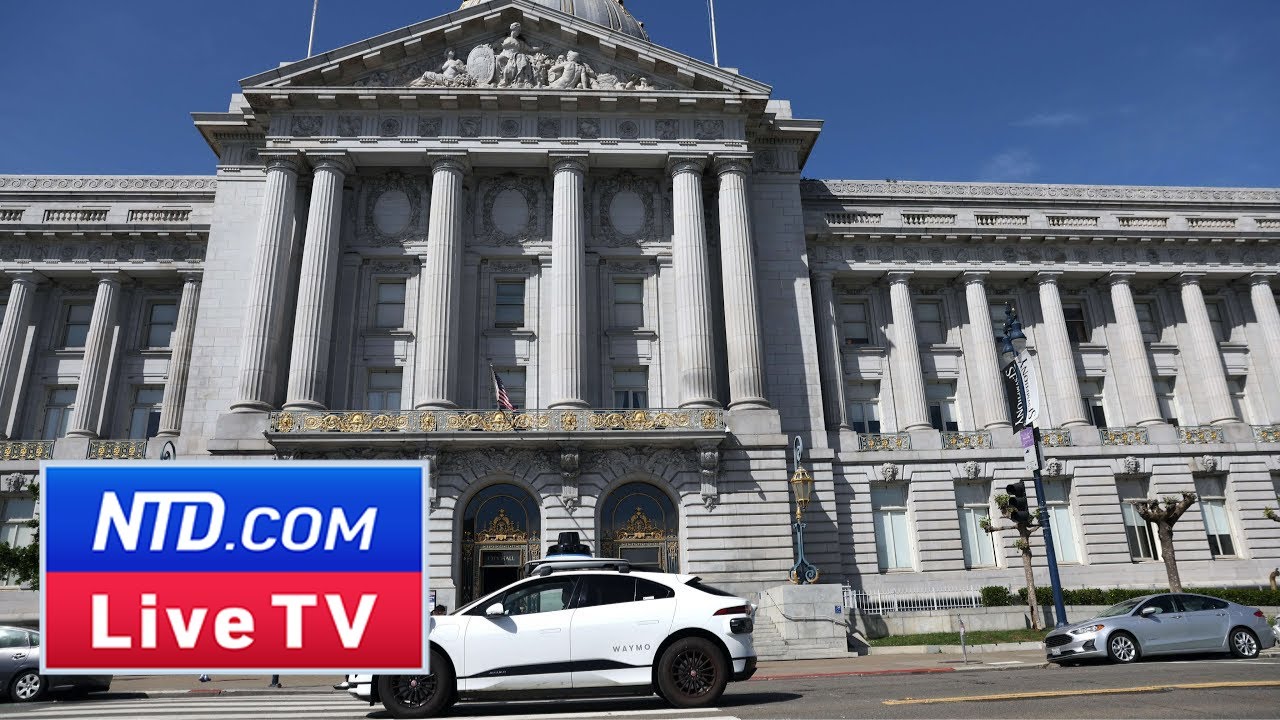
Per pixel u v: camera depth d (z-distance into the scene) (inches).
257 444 1314.0
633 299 1557.6
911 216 1732.3
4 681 708.7
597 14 2372.0
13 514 1470.2
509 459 1323.8
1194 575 1553.9
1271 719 396.8
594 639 477.1
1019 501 928.9
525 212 1560.0
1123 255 1755.7
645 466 1344.7
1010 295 1761.8
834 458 1552.7
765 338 1547.7
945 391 1701.5
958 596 1398.9
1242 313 1802.4
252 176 1565.0
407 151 1501.0
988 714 426.6
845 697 524.7
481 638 472.4
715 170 1555.1
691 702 472.7
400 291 1530.5
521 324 1523.1
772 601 1189.7
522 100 1519.4
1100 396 1713.8
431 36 1552.7
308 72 1502.2
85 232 1625.2
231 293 1486.2
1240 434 1641.2
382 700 467.8
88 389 1563.7
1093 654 751.1
